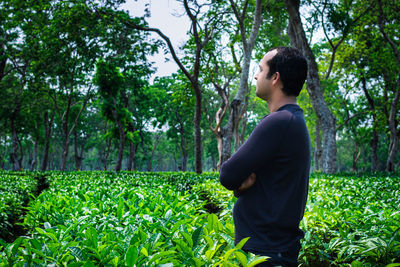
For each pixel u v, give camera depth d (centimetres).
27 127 3453
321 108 1595
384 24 2125
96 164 8675
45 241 241
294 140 152
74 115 4031
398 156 4712
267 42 2125
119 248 204
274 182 152
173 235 229
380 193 607
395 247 236
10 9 1795
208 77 2227
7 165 7375
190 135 4978
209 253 177
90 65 2155
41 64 2112
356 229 305
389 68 2236
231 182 156
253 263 143
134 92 2727
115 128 2392
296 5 1573
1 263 181
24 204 793
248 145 153
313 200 462
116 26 1606
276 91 169
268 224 150
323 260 269
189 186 962
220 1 1666
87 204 398
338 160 6303
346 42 2467
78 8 1521
